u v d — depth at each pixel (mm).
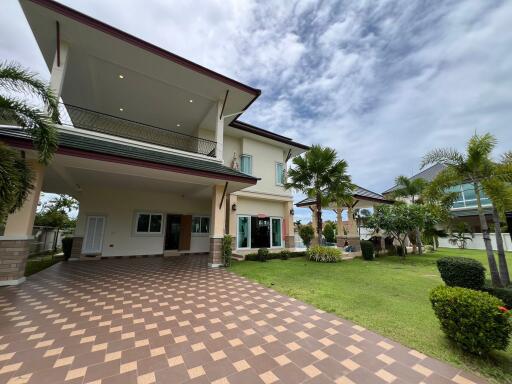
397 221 12266
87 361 2736
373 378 2494
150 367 2645
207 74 9383
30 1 6383
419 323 3891
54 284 6195
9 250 5941
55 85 7129
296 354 2963
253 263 10312
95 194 11453
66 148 5922
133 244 12094
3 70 4465
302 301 5051
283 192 15258
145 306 4641
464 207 19734
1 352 2889
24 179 4629
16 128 6141
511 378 2492
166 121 12781
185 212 13625
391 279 7348
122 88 10086
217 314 4273
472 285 5414
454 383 2424
